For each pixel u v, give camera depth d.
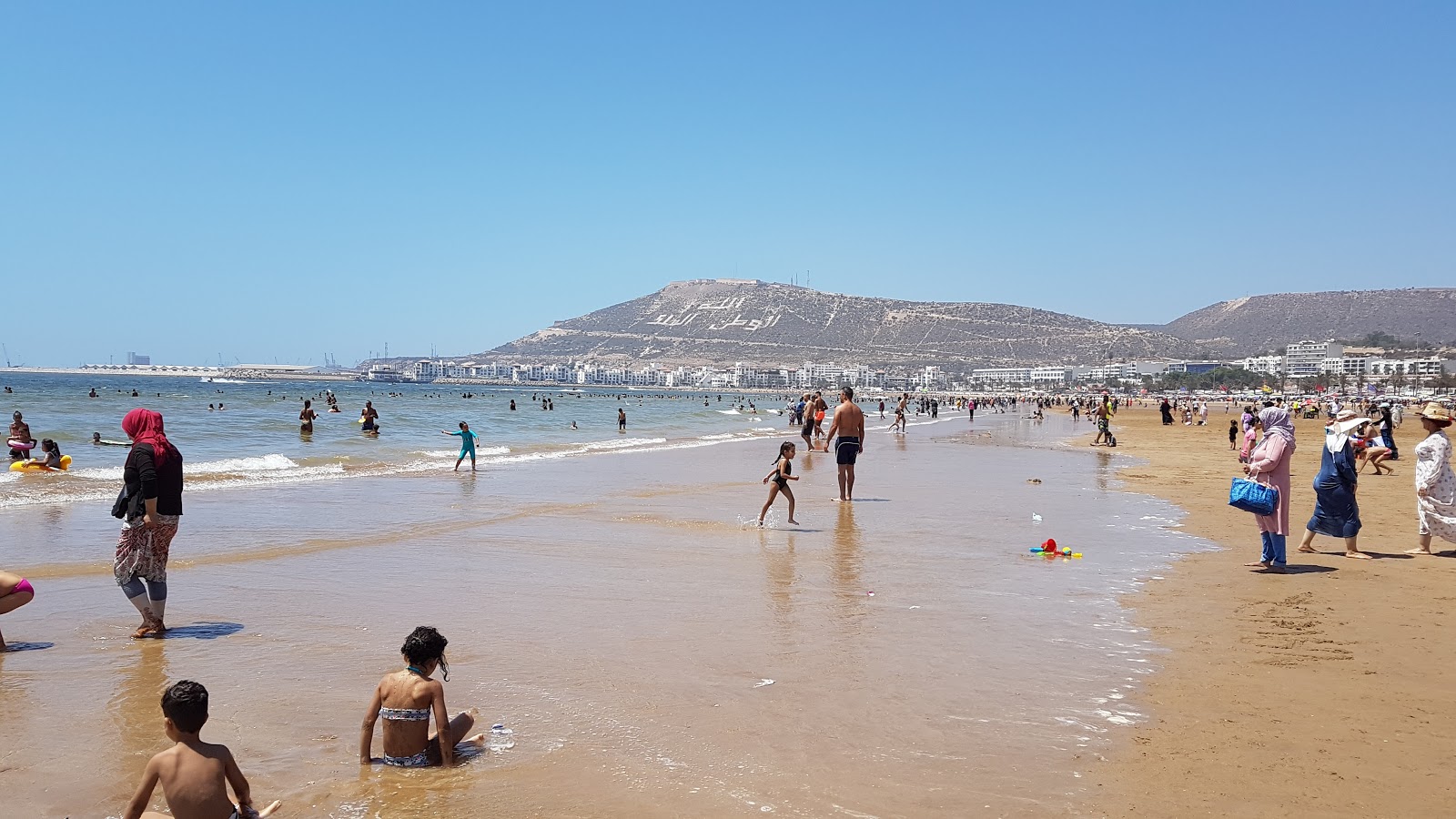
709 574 10.64
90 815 4.61
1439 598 9.49
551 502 17.27
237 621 8.34
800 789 4.89
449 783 4.98
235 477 20.41
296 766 5.20
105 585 9.70
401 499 17.42
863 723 5.85
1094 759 5.30
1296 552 12.32
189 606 8.88
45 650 7.37
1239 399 189.50
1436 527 11.84
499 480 21.27
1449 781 5.02
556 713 6.02
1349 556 11.95
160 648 7.45
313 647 7.51
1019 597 9.51
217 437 35.69
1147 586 10.09
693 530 14.15
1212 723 5.86
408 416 62.19
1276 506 10.83
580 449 33.91
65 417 49.00
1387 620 8.55
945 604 9.16
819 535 13.69
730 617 8.59
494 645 7.56
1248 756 5.34
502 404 101.69
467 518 15.04
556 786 4.93
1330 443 12.12
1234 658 7.31
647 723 5.82
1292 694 6.42
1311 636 7.97
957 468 26.53
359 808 4.68
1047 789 4.90
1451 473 11.80
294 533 13.15
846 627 8.23
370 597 9.32
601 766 5.18
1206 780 5.01
